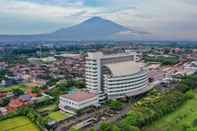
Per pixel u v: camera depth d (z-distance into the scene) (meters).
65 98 190.00
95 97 196.12
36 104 198.12
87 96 192.00
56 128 154.88
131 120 146.75
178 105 189.12
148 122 154.25
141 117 151.62
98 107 195.25
